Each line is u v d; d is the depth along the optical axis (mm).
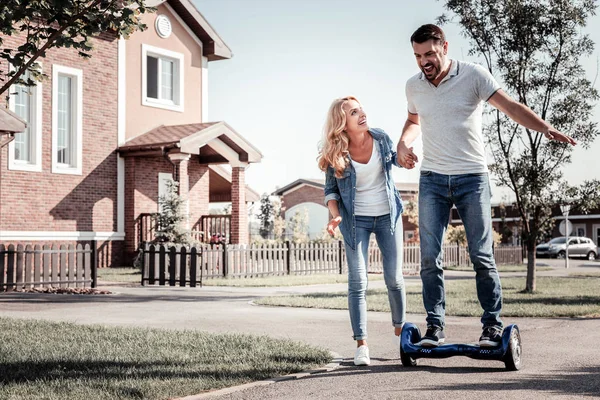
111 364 5473
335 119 5383
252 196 26062
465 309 9867
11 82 6172
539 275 22484
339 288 15062
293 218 35031
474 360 5629
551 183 13516
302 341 6961
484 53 13828
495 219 42156
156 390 4480
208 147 22500
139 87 22031
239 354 5914
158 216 20328
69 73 20047
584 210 13578
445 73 5113
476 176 5141
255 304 11047
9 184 18562
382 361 5684
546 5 13438
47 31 6160
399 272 5688
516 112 4887
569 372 5016
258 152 22422
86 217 20375
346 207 5512
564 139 4707
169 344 6484
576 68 13461
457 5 13766
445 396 4230
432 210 5258
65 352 6070
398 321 5789
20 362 5555
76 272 14875
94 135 20688
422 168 5332
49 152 19531
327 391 4500
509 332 5012
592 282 17828
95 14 6117
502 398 4152
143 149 20703
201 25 23672
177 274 15969
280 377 4984
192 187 23250
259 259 19219
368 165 5469
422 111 5258
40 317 9156
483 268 5125
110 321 8742
